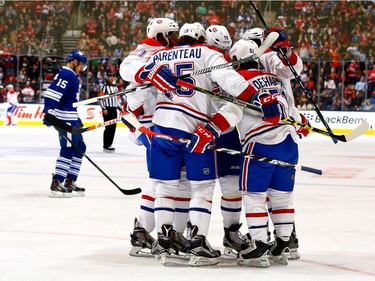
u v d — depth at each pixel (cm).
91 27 2975
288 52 558
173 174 549
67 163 967
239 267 543
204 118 548
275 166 543
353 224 766
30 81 2752
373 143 2219
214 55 546
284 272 523
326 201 953
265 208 544
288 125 547
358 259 579
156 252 557
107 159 1552
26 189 1051
